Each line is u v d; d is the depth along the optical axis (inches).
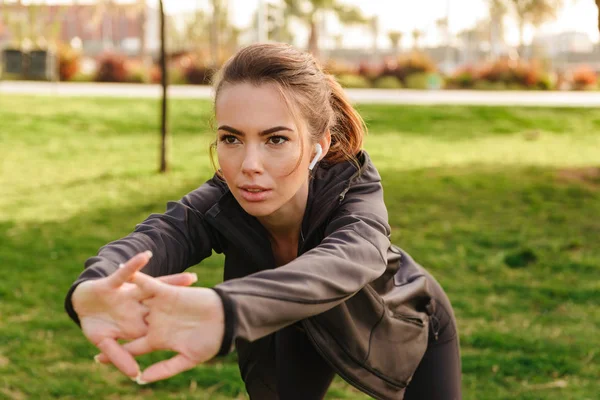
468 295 193.5
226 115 56.5
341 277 53.3
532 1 2011.6
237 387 137.4
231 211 67.6
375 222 62.1
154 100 655.8
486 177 352.5
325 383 76.1
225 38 2138.3
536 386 140.7
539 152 461.1
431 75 1107.9
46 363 149.4
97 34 2554.1
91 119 557.3
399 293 73.5
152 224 65.4
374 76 1142.3
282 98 56.3
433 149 465.1
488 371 146.6
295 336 72.5
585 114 633.6
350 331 65.5
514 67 1131.3
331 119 62.7
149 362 150.2
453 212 285.4
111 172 370.9
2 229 255.0
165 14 367.9
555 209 293.3
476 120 596.4
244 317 46.3
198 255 68.4
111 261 56.0
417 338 74.0
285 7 1979.6
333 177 66.7
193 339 45.4
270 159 56.7
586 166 395.2
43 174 367.6
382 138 507.8
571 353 155.6
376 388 69.8
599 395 136.9
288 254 70.7
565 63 2378.2
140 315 46.6
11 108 579.5
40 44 1019.3
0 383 138.6
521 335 164.9
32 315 175.2
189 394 136.4
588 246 242.2
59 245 235.3
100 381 141.3
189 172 370.3
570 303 188.7
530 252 224.2
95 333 46.7
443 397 80.1
